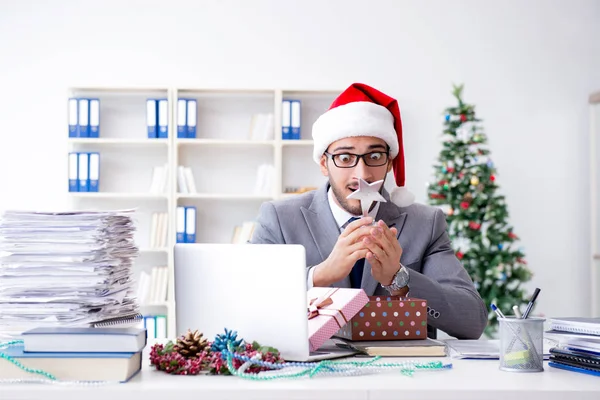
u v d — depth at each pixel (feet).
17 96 15.75
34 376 3.67
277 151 15.29
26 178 15.74
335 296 4.66
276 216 7.04
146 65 15.88
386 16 16.05
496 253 14.57
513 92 16.19
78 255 4.28
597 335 4.01
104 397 3.47
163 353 4.02
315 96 16.02
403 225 6.92
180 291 4.45
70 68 15.81
